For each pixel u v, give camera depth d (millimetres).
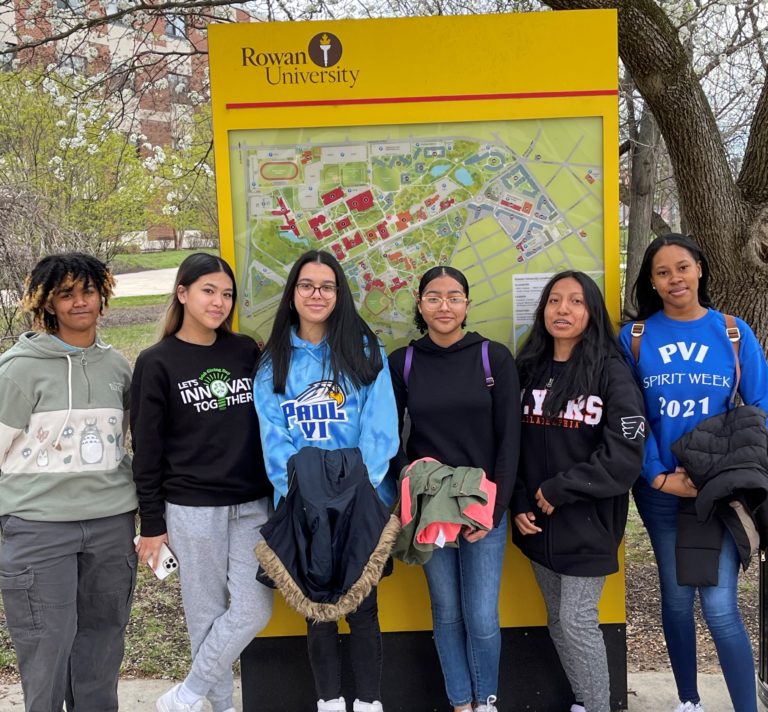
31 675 2148
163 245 19406
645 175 6305
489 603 2348
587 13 2553
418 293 2465
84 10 5789
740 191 3891
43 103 8141
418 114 2592
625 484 2174
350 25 2551
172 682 2990
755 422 2195
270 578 2123
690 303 2346
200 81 7609
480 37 2562
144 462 2234
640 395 2244
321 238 2658
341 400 2260
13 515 2131
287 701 2711
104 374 2256
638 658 3086
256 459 2342
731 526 2215
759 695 2658
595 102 2584
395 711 2738
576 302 2297
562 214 2643
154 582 4078
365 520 2074
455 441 2311
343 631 2676
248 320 2670
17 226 4695
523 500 2361
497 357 2330
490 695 2387
